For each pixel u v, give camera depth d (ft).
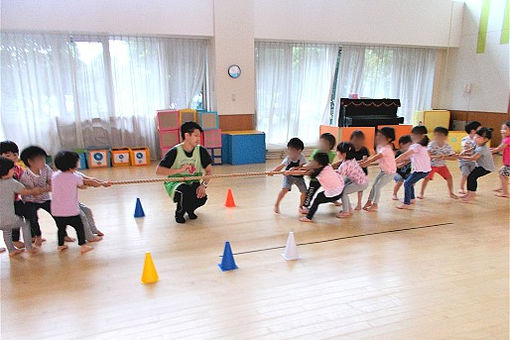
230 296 7.54
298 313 6.95
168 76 22.13
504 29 24.62
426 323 6.65
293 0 22.90
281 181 17.54
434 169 14.33
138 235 10.80
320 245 10.12
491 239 10.60
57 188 9.20
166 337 6.25
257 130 23.57
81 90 20.72
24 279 8.26
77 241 10.36
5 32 18.84
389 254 9.56
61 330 6.46
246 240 10.45
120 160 21.01
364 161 12.92
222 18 21.45
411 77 27.89
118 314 6.91
